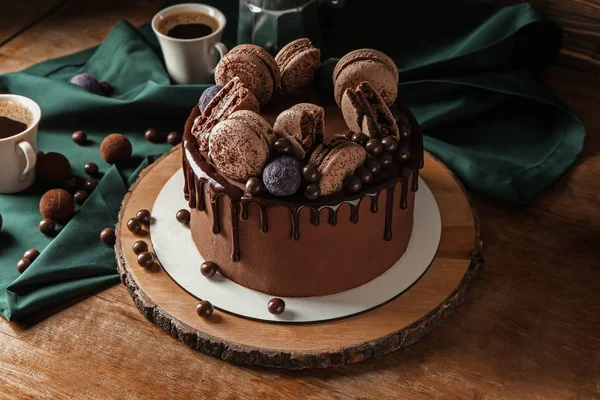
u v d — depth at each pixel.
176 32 1.12
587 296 0.95
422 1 1.17
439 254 0.95
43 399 0.88
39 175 1.04
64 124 1.11
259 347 0.88
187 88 1.09
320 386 0.88
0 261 0.98
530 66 1.16
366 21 1.18
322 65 0.94
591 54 1.17
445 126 1.10
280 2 1.10
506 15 1.13
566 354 0.90
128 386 0.88
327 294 0.92
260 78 0.91
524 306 0.94
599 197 1.03
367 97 0.90
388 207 0.90
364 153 0.87
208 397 0.88
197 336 0.89
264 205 0.87
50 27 1.22
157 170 1.03
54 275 0.95
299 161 0.87
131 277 0.94
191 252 0.95
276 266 0.90
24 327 0.93
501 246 0.99
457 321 0.93
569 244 0.99
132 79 1.15
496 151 1.07
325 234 0.88
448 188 1.01
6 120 1.03
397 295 0.92
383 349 0.89
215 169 0.89
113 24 1.23
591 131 1.10
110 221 1.00
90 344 0.91
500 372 0.89
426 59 1.17
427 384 0.88
